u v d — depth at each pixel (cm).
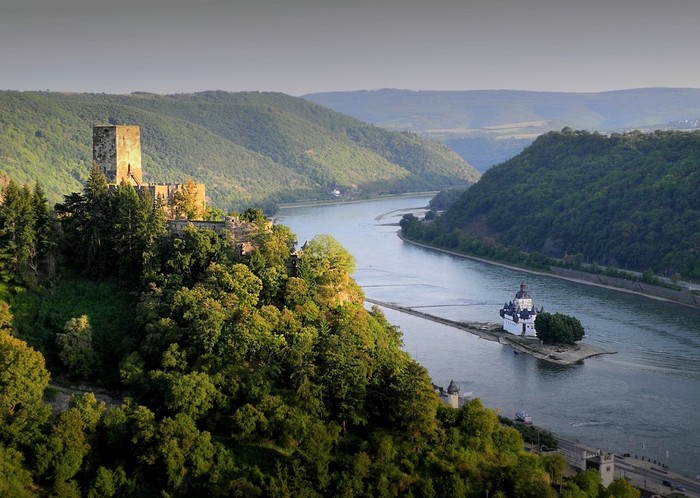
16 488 17050
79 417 18450
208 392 19975
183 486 18562
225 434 19988
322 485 19112
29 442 17950
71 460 17900
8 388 18300
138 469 18500
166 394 19712
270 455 19488
